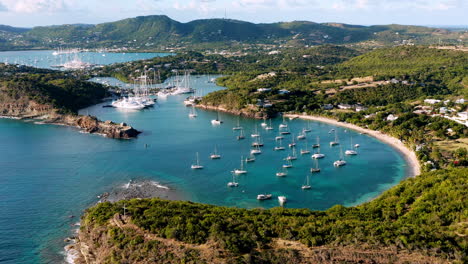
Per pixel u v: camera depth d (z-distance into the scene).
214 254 123.50
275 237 133.38
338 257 120.94
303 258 121.69
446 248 120.31
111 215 153.88
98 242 143.38
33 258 146.75
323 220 144.25
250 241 129.25
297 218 145.38
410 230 130.75
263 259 121.94
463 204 145.62
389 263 117.19
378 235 128.50
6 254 149.12
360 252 121.81
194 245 129.50
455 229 132.75
